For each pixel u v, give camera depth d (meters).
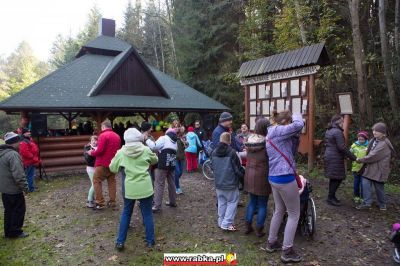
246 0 18.67
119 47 15.70
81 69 13.20
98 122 11.33
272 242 4.19
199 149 10.14
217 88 18.53
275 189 3.93
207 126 13.93
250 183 4.54
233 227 4.94
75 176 10.01
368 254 4.16
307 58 8.02
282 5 17.03
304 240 4.58
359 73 10.52
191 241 4.66
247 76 9.95
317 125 12.66
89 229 5.24
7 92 41.44
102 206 6.21
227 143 4.86
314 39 13.74
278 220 4.12
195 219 5.56
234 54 18.70
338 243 4.47
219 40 18.84
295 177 3.85
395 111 10.33
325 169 6.12
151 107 12.15
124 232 4.40
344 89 12.54
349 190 7.24
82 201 6.94
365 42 13.27
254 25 17.39
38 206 6.69
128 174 4.34
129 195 4.30
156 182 5.93
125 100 12.08
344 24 13.98
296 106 8.59
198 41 18.84
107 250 4.44
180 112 14.27
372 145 5.74
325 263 3.92
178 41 20.12
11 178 4.88
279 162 3.81
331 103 12.92
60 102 10.49
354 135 10.46
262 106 9.70
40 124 10.00
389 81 10.45
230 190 4.88
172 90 14.59
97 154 5.97
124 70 12.70
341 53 13.33
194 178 9.12
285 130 3.77
